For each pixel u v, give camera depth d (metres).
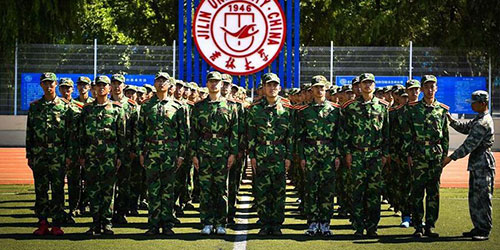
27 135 11.11
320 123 11.15
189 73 22.64
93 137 10.98
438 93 26.89
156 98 11.19
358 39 34.62
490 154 10.71
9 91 27.34
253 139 11.25
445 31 30.78
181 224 12.35
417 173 10.98
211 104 11.19
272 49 22.09
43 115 11.04
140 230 11.59
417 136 11.00
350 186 11.34
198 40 22.09
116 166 11.13
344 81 25.97
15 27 27.12
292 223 12.59
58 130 11.07
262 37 22.05
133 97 12.98
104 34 37.94
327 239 10.78
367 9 33.81
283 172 11.19
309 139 11.20
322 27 37.00
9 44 27.03
